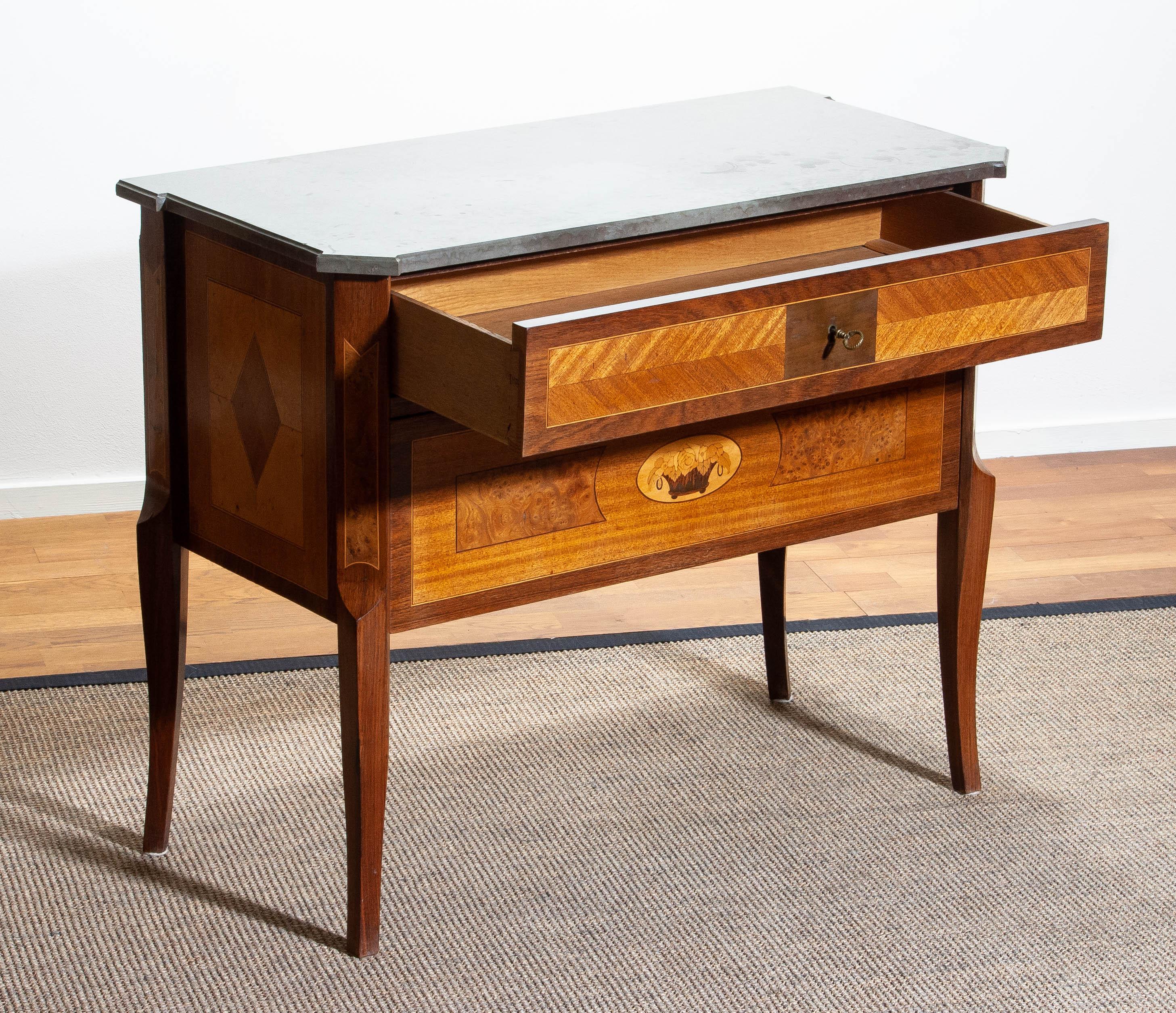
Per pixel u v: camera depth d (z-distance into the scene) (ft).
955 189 7.49
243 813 7.74
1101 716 8.82
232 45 10.32
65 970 6.59
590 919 7.02
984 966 6.77
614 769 8.21
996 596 10.23
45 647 9.25
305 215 6.21
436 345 5.74
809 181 6.93
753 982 6.63
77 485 10.95
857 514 7.30
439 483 6.18
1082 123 11.94
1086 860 7.54
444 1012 6.41
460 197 6.57
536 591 6.56
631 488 6.63
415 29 10.63
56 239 10.36
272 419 6.28
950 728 8.01
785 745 8.48
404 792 7.94
